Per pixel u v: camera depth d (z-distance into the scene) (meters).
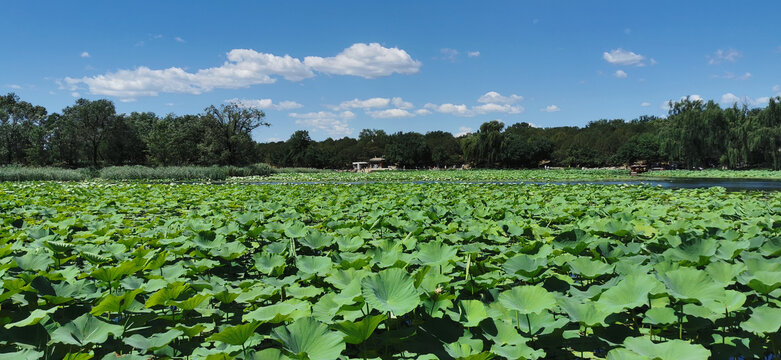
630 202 13.12
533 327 3.62
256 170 52.84
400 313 3.19
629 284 3.77
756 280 3.71
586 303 3.70
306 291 4.29
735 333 3.63
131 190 19.22
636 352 3.09
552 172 56.25
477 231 7.32
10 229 8.11
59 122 57.00
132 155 65.75
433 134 125.12
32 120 60.84
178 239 6.65
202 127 57.62
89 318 3.47
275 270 5.09
